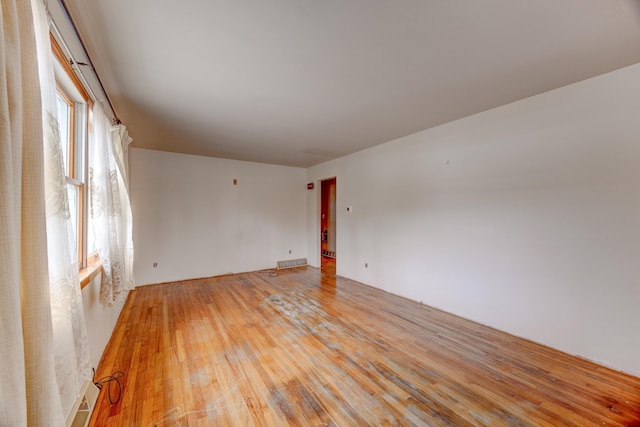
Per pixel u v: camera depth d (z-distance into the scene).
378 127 3.47
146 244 4.52
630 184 2.06
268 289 4.34
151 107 2.76
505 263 2.79
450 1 1.38
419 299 3.72
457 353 2.37
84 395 1.51
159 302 3.70
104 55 1.84
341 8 1.42
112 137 2.65
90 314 1.91
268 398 1.79
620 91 2.09
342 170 5.20
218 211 5.24
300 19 1.50
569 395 1.83
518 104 2.66
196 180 5.00
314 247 6.16
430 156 3.54
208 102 2.65
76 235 2.00
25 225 0.78
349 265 5.02
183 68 2.03
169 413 1.65
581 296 2.29
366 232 4.63
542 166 2.51
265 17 1.48
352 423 1.58
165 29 1.58
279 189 6.05
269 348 2.45
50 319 0.84
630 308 2.06
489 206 2.92
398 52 1.84
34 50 0.85
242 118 3.10
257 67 2.02
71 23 1.45
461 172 3.19
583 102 2.26
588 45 1.78
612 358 2.13
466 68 2.06
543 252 2.52
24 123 0.80
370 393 1.84
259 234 5.77
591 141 2.23
